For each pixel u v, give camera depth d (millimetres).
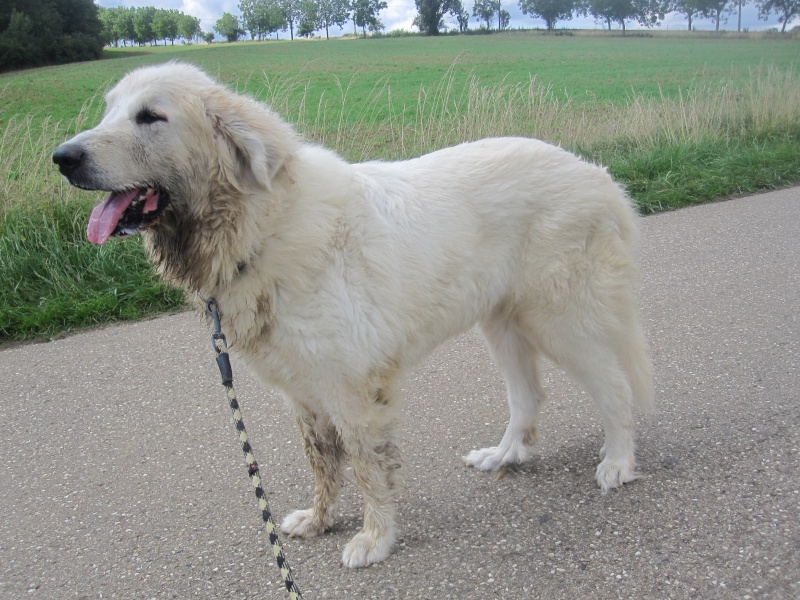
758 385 3918
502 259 3104
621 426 3188
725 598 2396
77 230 6371
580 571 2607
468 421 3846
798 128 11125
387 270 2746
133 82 2633
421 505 3121
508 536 2857
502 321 3375
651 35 65188
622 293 3217
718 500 2955
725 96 11539
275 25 102500
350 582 2674
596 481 3191
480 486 3234
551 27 102875
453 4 90000
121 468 3525
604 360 3174
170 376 4531
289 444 3699
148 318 5535
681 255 6375
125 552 2891
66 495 3309
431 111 9648
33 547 2938
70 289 5797
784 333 4582
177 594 2637
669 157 9211
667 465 3260
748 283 5555
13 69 43219
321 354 2617
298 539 2977
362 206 2781
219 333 2676
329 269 2631
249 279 2584
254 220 2549
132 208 2627
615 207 3250
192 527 3051
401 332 2828
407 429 3777
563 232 3084
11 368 4742
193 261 2674
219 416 4016
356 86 22234
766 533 2715
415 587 2611
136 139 2535
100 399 4262
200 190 2564
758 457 3232
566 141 9773
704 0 94312
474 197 3023
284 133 2680
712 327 4777
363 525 3021
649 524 2854
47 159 7227
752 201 8109
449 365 4527
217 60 35906
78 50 47875
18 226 6336
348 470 3512
